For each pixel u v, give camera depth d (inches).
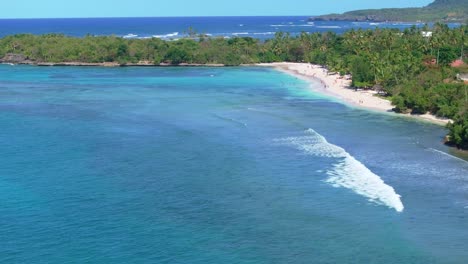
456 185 2095.2
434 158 2479.1
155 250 1540.4
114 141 2753.4
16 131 2987.2
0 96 4370.1
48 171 2234.3
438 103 3545.8
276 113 3595.0
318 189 2036.2
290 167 2309.3
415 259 1518.2
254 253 1537.9
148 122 3255.4
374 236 1651.1
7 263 1445.6
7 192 1975.9
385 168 2315.5
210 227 1701.5
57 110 3690.9
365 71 4950.8
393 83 4439.0
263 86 5123.0
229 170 2267.5
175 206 1866.4
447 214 1813.5
